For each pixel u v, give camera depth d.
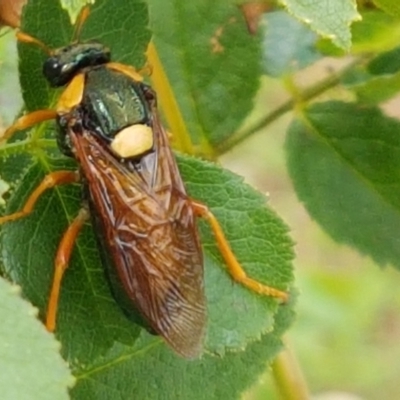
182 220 0.16
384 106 0.18
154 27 0.17
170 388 0.15
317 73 0.17
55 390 0.13
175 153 0.16
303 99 0.17
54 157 0.15
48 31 0.15
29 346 0.14
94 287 0.15
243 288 0.15
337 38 0.14
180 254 0.16
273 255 0.15
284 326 0.16
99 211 0.16
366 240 0.17
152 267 0.16
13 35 0.17
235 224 0.15
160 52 0.17
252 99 0.17
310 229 0.32
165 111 0.17
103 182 0.16
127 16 0.15
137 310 0.15
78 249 0.15
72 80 0.16
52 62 0.15
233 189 0.15
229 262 0.15
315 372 0.27
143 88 0.16
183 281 0.15
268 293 0.15
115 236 0.16
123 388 0.15
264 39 0.17
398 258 0.17
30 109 0.15
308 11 0.14
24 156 0.15
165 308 0.15
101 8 0.15
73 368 0.15
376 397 0.28
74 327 0.15
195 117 0.17
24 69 0.15
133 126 0.16
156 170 0.16
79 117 0.16
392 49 0.17
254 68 0.17
